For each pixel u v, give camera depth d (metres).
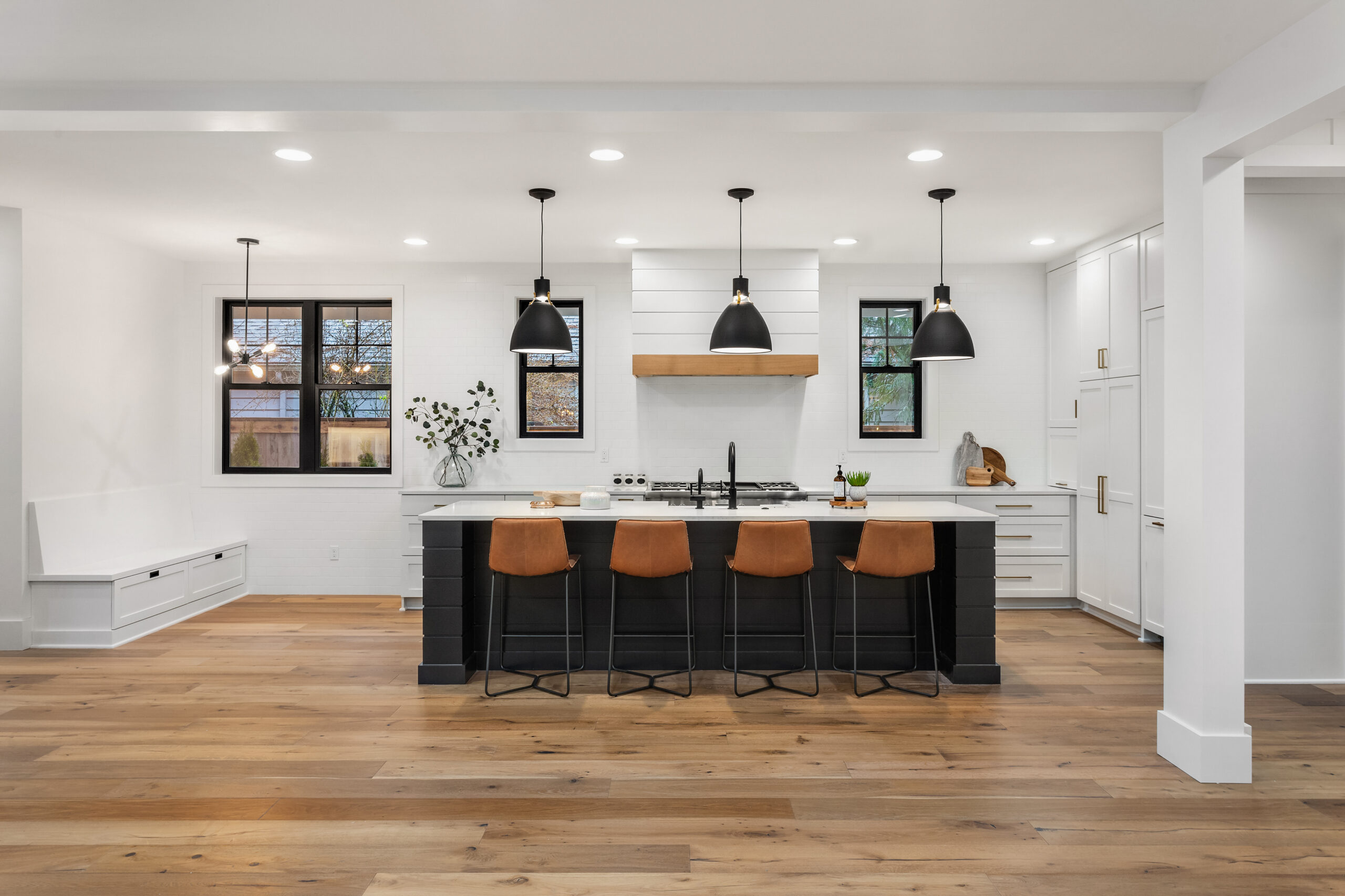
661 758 3.18
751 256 5.87
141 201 4.58
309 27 2.53
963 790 2.89
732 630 4.38
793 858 2.43
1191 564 3.03
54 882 2.29
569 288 6.43
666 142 3.64
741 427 6.43
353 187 4.33
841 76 2.91
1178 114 3.01
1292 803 2.79
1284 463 4.06
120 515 5.52
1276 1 2.40
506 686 4.11
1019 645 4.93
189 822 2.65
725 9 2.44
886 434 6.59
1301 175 3.38
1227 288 2.96
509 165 3.97
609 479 6.43
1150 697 3.95
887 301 6.52
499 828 2.61
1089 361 5.71
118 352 5.57
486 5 2.41
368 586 6.43
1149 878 2.32
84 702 3.84
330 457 6.58
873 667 4.38
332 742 3.34
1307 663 4.09
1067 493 5.97
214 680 4.21
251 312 6.52
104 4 2.38
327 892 2.24
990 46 2.69
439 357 6.43
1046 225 5.18
